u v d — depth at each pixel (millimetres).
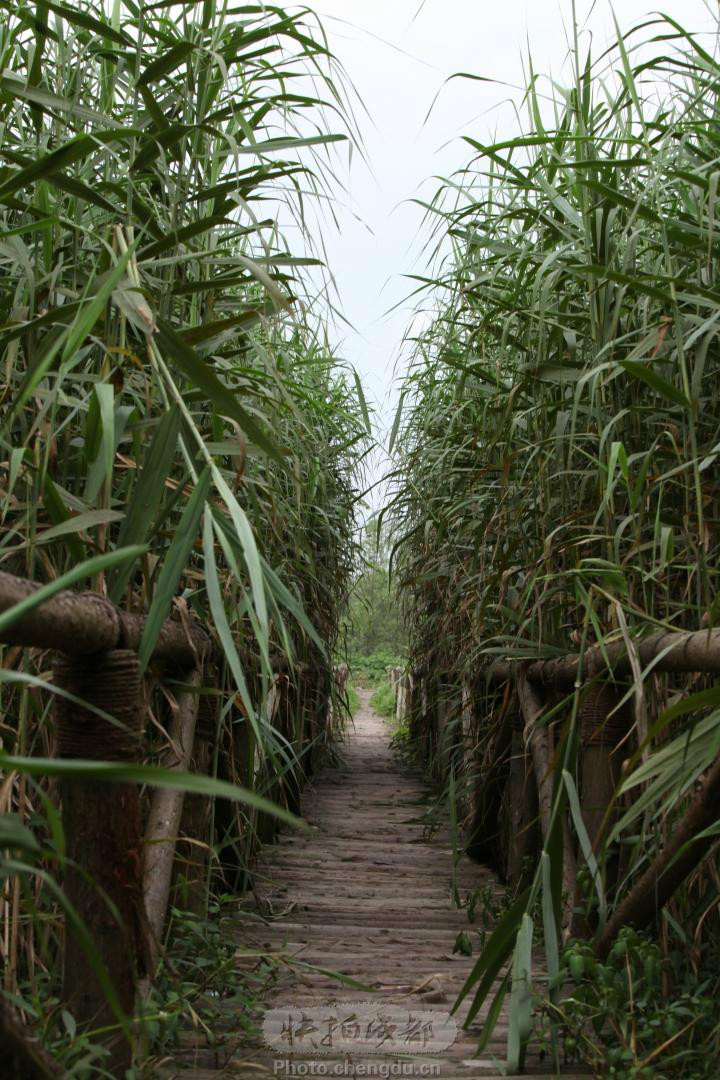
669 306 2004
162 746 1979
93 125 1849
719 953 1928
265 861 3924
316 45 1896
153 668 1790
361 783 6262
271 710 3441
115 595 1408
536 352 2453
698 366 1756
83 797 1383
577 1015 1804
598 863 2041
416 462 3633
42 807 1738
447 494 3500
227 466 2371
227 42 2131
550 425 2469
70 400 1601
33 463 1588
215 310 2203
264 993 2258
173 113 2037
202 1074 1732
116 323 1739
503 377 2836
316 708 5043
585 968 1809
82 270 1841
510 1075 1793
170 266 1964
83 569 783
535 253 2316
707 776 1719
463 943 2699
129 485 1807
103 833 1383
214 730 2346
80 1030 1380
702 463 1727
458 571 3551
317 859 4059
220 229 2342
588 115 2256
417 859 4109
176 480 1952
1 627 728
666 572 2072
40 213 1633
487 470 2740
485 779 3453
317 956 2633
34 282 1644
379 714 12258
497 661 2906
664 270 2115
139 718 1410
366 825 4910
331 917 3107
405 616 5328
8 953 1448
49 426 1462
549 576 2068
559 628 2578
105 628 1329
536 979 2324
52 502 1392
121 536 1409
